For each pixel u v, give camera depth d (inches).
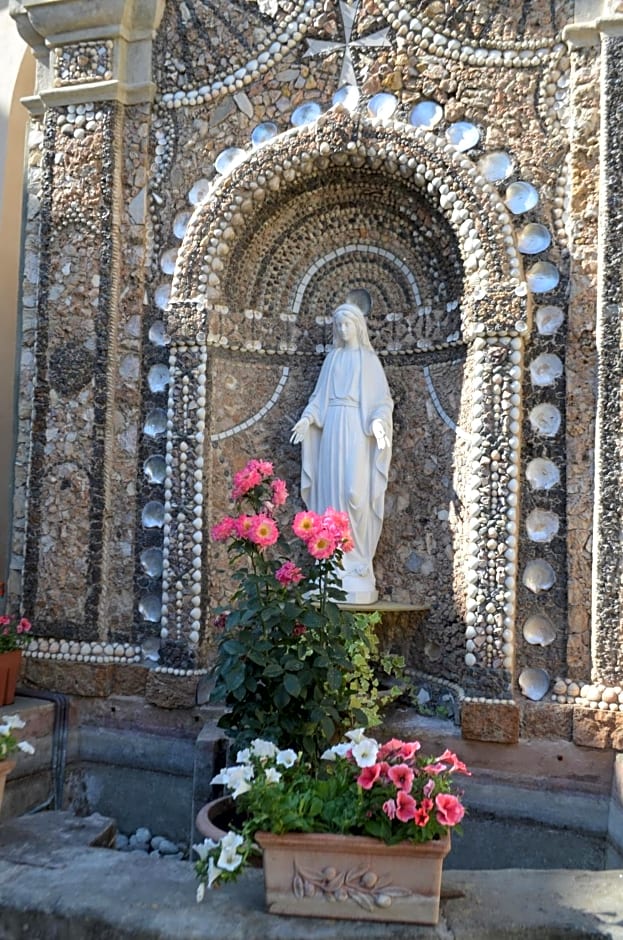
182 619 207.6
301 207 217.8
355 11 208.1
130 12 222.1
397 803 114.1
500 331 190.7
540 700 188.1
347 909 119.8
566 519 189.3
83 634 216.4
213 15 218.4
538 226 194.9
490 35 199.3
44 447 221.6
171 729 209.3
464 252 195.9
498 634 187.6
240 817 150.6
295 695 149.0
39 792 208.5
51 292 222.8
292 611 151.0
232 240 212.7
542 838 184.1
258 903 128.6
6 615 221.1
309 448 215.2
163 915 125.8
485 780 187.9
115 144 221.1
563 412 191.2
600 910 128.6
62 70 225.8
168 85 221.1
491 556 189.2
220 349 216.2
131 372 220.7
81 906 129.6
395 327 221.6
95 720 215.8
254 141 214.5
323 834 119.3
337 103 208.1
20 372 232.4
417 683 208.1
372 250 222.7
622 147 185.2
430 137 198.2
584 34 191.2
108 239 219.8
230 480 217.8
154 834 208.7
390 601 214.7
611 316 184.4
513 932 122.1
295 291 225.9
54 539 219.8
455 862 188.7
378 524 210.8
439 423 212.4
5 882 139.6
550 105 195.6
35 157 235.3
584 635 186.5
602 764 181.6
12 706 207.5
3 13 275.9
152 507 218.1
